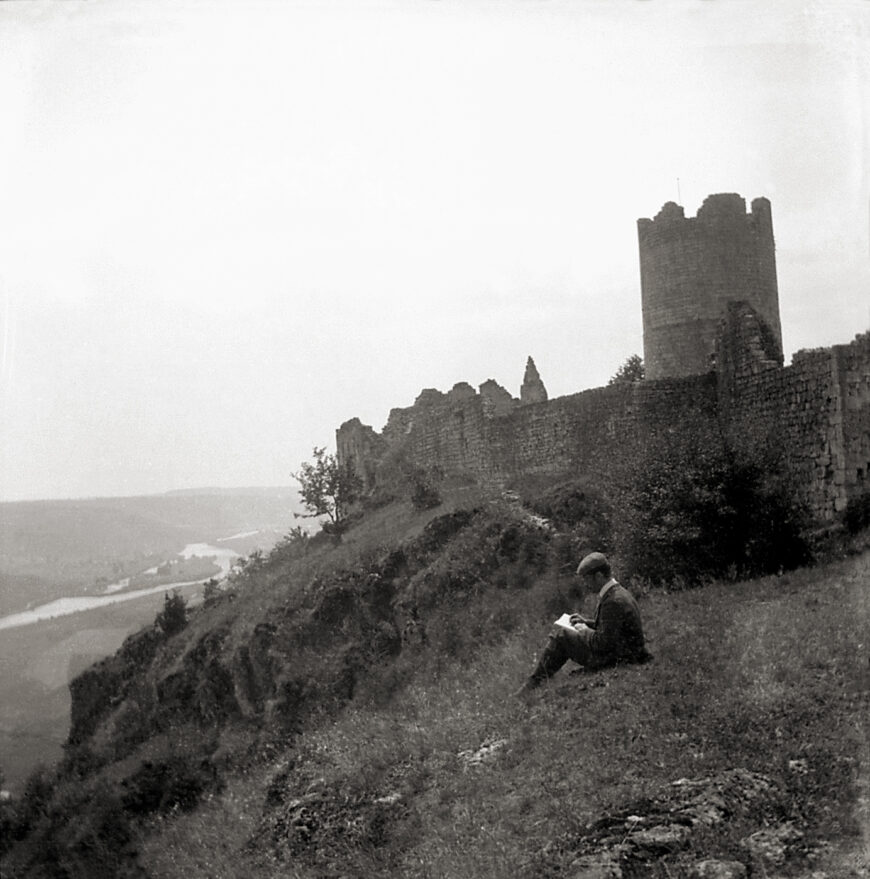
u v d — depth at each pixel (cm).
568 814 742
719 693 877
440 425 2722
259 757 1022
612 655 1007
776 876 670
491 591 1336
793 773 755
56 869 861
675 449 1497
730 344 1911
